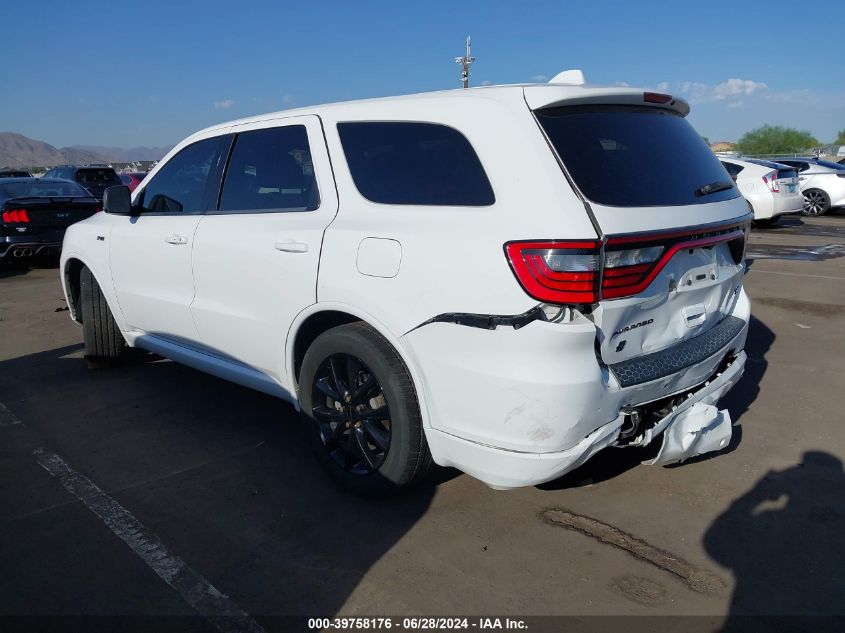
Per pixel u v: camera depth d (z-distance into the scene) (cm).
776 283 802
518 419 247
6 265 1103
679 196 278
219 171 383
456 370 260
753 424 402
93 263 471
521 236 242
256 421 418
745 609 245
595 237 238
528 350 241
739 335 325
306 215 325
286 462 363
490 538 290
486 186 262
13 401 456
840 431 390
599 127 274
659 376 267
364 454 312
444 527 298
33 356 560
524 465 253
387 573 268
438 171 280
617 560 274
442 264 260
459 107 280
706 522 300
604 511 309
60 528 302
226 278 360
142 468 358
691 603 249
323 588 260
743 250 329
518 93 271
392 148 300
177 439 393
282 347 338
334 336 306
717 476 339
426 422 281
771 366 506
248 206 362
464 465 272
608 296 245
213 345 386
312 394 327
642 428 281
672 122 314
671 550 280
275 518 308
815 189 1647
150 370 517
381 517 307
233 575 268
